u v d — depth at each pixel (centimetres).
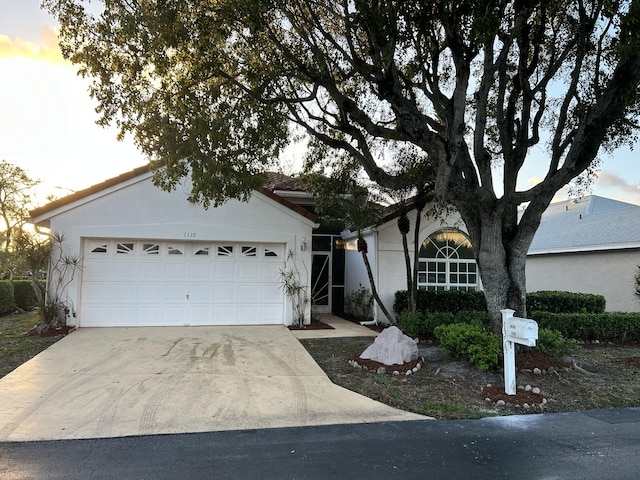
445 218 1328
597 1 785
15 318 1364
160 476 383
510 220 842
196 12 718
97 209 1102
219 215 1170
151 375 714
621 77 709
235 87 854
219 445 457
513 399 611
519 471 402
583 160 761
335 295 1566
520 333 609
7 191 2411
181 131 746
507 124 870
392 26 639
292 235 1216
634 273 1517
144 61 741
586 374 751
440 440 478
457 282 1373
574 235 1839
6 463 407
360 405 597
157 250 1152
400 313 1183
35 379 682
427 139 752
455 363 777
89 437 473
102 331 1055
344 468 404
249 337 1031
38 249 1044
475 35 600
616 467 414
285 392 647
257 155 832
